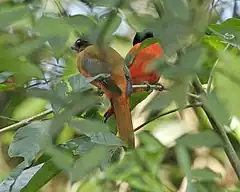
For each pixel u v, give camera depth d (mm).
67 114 4156
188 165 4266
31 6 4199
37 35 3910
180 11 3551
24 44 3930
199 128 8375
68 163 4246
